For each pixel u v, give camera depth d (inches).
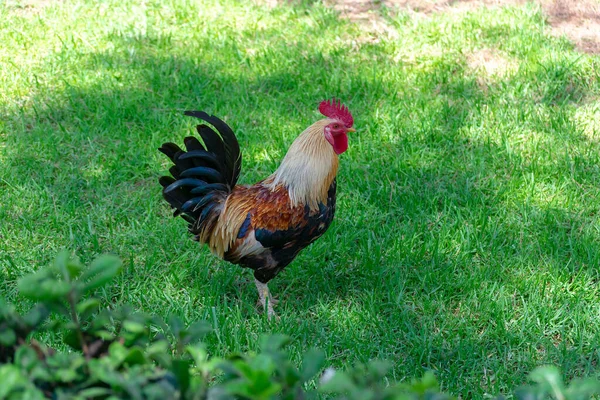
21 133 213.2
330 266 194.9
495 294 190.4
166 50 230.7
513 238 197.9
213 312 185.5
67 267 129.7
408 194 204.8
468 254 195.6
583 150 212.4
